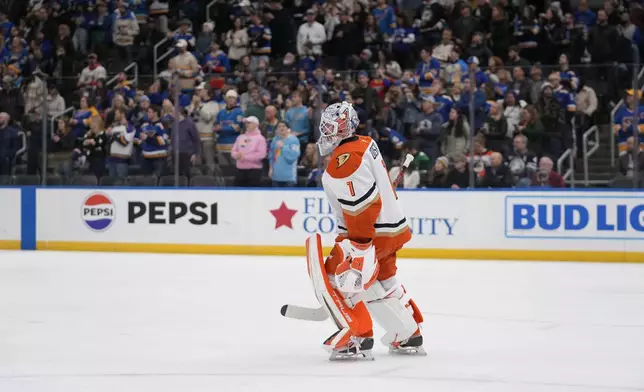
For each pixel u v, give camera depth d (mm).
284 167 16859
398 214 7070
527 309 10258
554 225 15695
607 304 10648
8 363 7094
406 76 16594
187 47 22656
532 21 21047
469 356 7375
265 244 16938
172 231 17375
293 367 6871
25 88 18078
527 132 16016
